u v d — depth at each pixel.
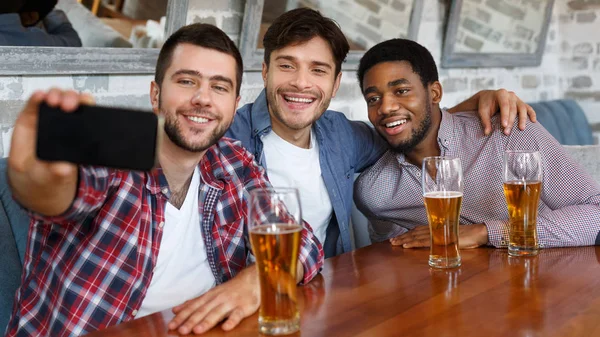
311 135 2.02
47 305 1.37
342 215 2.02
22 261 1.63
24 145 0.93
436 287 1.27
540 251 1.56
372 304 1.18
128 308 1.39
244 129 1.95
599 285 1.25
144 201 1.44
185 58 1.43
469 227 1.64
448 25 3.41
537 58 4.12
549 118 3.75
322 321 1.09
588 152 2.31
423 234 1.66
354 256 1.56
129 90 2.21
